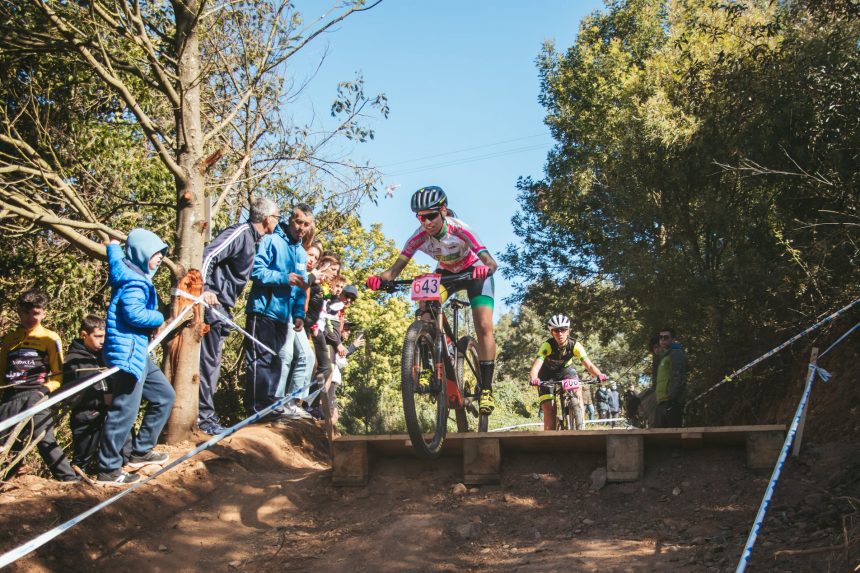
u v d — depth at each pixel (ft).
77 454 19.31
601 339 74.18
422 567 15.67
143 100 35.29
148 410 19.35
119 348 17.20
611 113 67.67
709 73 43.27
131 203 30.53
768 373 34.35
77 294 32.17
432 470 20.70
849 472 17.66
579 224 75.15
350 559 16.20
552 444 20.31
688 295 41.63
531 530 17.40
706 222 43.27
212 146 39.55
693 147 43.11
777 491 17.69
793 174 33.06
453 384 20.10
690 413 40.22
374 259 82.48
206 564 16.39
